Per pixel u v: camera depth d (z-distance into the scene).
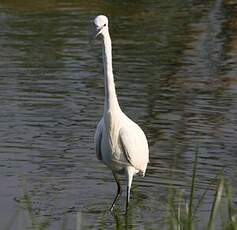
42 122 16.33
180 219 7.71
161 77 19.80
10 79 19.27
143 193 13.03
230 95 18.36
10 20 26.12
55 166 14.08
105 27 12.44
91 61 21.12
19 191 12.94
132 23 26.48
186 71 20.52
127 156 12.61
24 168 13.92
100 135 12.83
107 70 12.52
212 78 19.86
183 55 22.30
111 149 12.61
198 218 11.63
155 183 13.37
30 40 23.36
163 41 23.94
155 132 15.70
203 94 18.39
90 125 16.19
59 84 18.95
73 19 26.55
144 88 18.77
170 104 17.58
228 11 28.89
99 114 16.89
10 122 16.28
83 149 14.87
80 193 13.09
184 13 28.42
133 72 20.20
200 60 21.75
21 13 27.38
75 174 13.78
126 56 21.92
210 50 22.98
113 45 23.23
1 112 16.88
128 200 12.50
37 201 12.62
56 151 14.74
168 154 14.52
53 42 23.17
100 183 13.58
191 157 14.38
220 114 16.94
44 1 29.59
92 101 17.75
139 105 17.45
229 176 13.46
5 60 20.97
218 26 26.34
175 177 13.52
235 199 12.44
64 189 13.17
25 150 14.76
